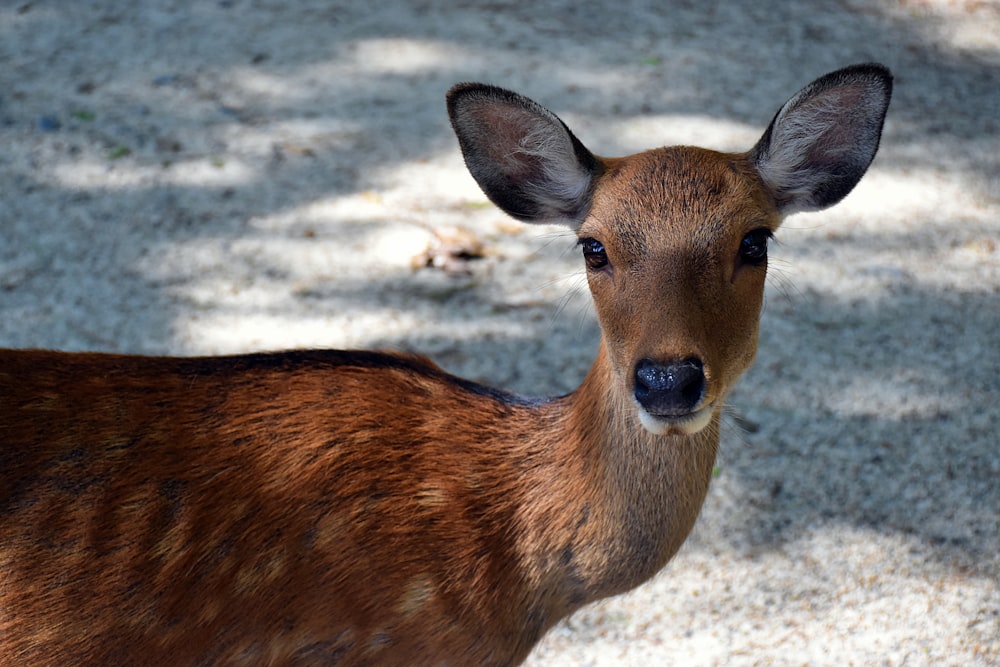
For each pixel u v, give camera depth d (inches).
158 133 325.1
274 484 146.3
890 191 318.0
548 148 152.8
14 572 139.3
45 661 142.2
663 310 134.8
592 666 189.8
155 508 142.6
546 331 262.1
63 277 269.7
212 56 366.9
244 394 149.8
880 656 191.8
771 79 365.1
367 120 336.5
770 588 204.5
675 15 409.4
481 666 155.2
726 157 149.3
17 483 139.8
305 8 403.9
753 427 237.8
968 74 377.4
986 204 314.0
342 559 146.9
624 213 140.9
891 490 224.2
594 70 366.6
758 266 144.6
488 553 150.6
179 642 144.9
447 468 151.4
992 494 223.5
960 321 269.6
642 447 144.2
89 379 147.3
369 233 290.5
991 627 197.2
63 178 304.2
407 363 160.6
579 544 150.0
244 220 293.1
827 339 263.0
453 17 401.1
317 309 265.4
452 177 313.4
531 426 154.1
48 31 378.9
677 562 209.5
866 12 416.2
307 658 150.3
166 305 263.6
